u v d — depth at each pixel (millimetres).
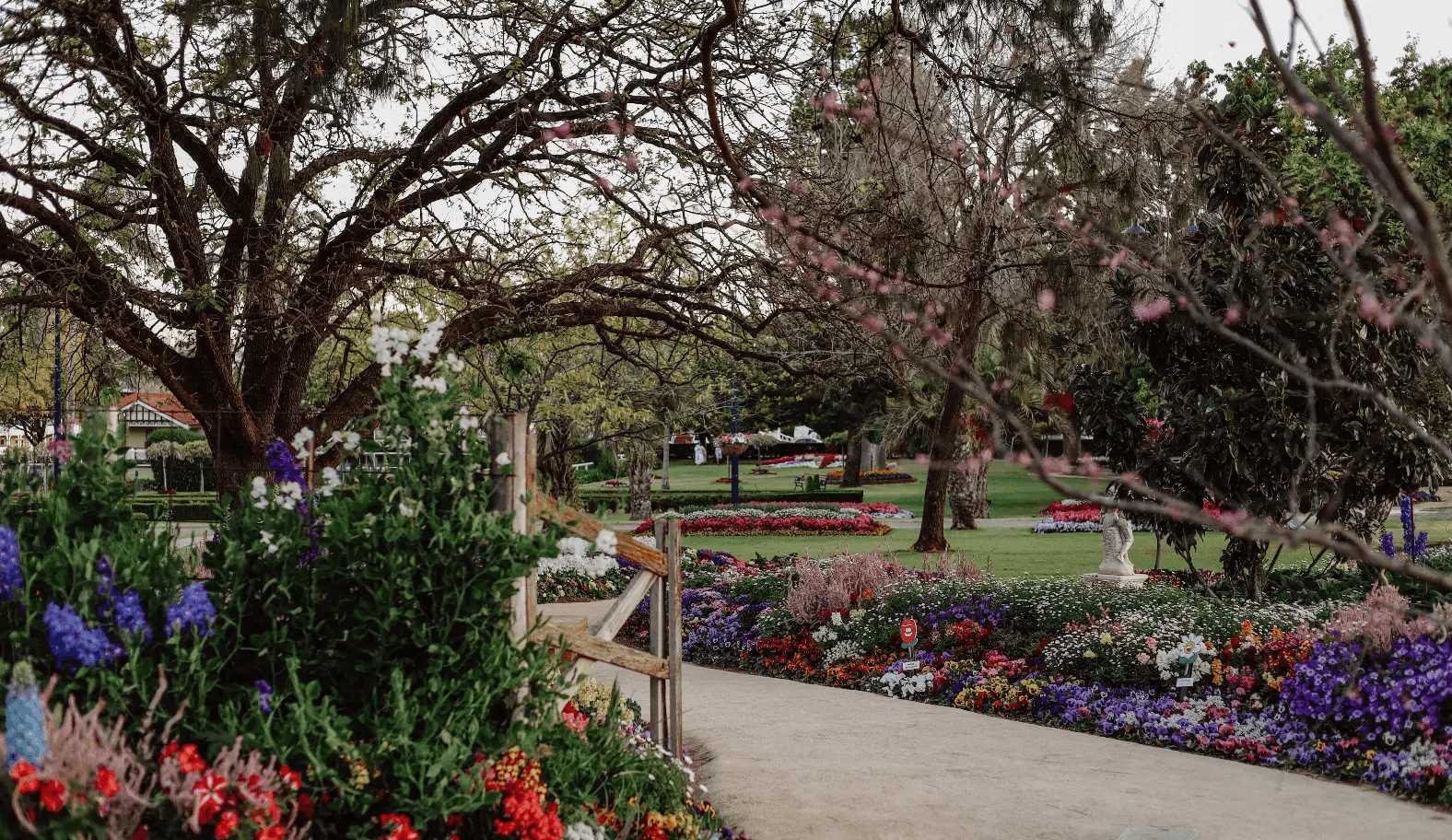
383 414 3799
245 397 9812
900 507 38594
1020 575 16859
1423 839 4797
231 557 3568
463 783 3283
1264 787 5891
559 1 9750
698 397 20859
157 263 10023
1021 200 8320
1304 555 16438
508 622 3711
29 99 8156
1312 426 2898
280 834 2812
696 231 9516
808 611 11297
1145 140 9844
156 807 2717
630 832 4305
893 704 8875
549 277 9859
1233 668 7746
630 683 8992
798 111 9383
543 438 22422
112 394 3795
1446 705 5969
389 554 3518
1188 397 9469
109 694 3047
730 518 28906
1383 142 1992
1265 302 8039
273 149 8883
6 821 2502
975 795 5770
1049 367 18625
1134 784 5984
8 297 8625
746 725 7871
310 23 8320
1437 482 9227
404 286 10648
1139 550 20453
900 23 8453
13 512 3604
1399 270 3348
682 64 9156
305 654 3537
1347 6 2010
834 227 8719
